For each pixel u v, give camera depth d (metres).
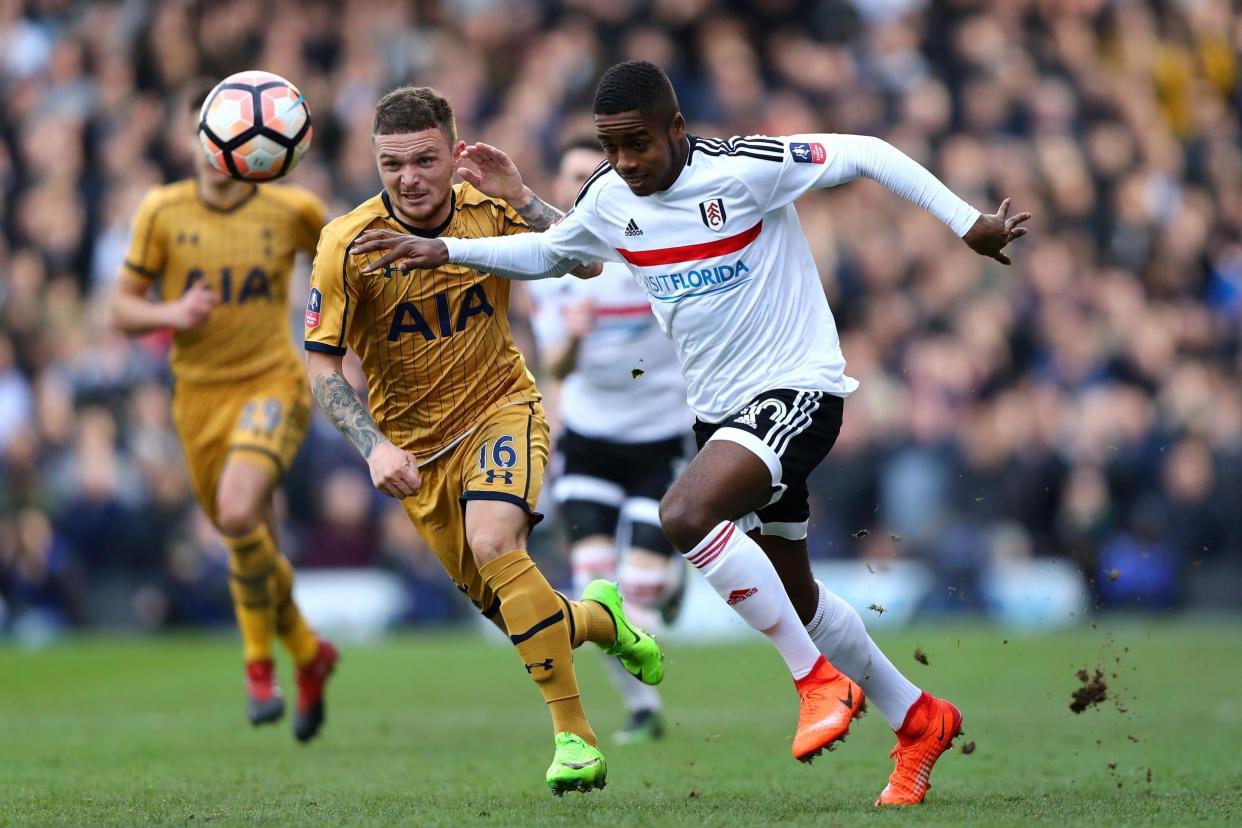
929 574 53.56
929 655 42.78
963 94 69.75
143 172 64.00
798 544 19.44
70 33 72.62
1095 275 64.25
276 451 28.02
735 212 18.56
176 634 54.12
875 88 69.06
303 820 17.55
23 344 60.09
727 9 71.75
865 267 61.88
